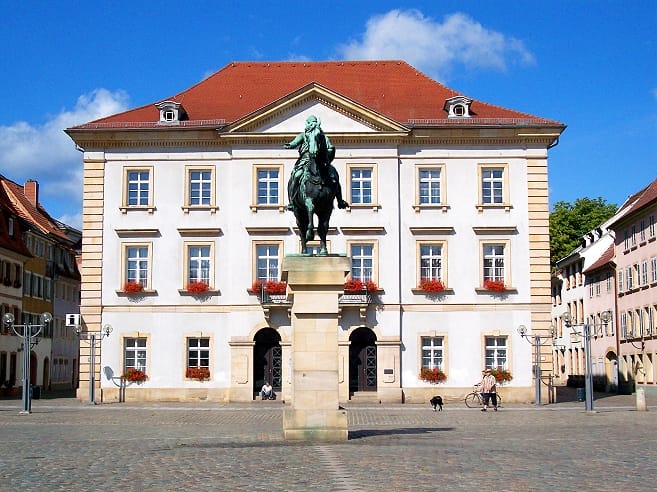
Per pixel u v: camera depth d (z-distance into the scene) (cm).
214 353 5191
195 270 5266
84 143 5288
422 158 5275
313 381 2317
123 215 5278
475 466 1777
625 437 2605
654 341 6359
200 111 5516
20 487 1534
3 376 6494
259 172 5269
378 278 5194
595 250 8194
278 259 5222
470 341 5181
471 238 5234
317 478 1588
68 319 5188
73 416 3881
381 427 3122
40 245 7644
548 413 4103
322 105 5262
